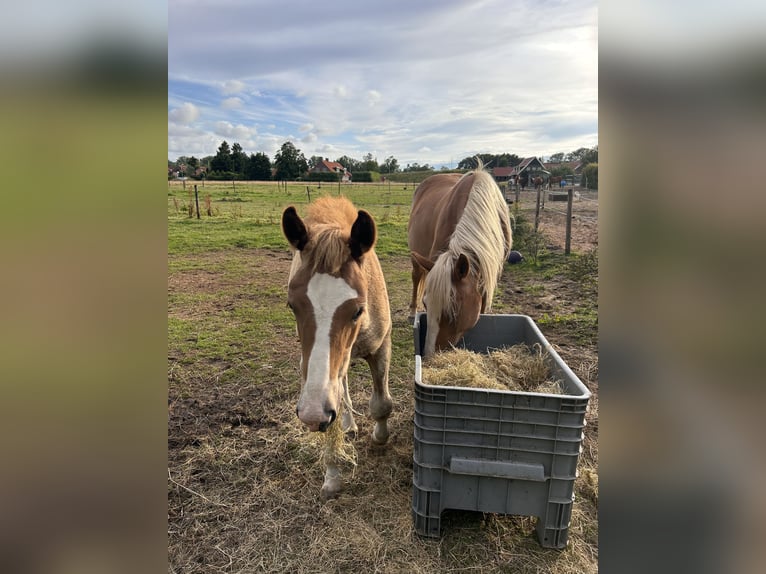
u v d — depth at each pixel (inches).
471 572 74.1
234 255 327.9
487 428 74.9
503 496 77.6
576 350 152.3
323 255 70.2
